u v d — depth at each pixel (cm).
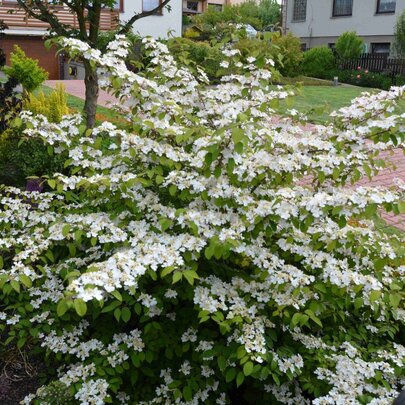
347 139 252
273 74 318
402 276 277
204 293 226
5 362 280
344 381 218
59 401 219
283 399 236
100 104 968
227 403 246
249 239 245
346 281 224
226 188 230
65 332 251
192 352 244
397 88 250
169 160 247
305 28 2281
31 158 499
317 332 262
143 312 252
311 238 254
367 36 2052
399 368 227
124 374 250
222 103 304
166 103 273
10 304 290
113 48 291
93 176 242
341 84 1861
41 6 494
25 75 949
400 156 771
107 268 203
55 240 260
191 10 3086
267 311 251
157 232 243
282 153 254
